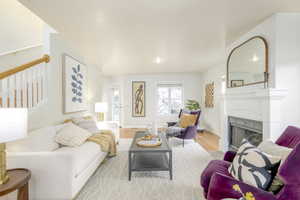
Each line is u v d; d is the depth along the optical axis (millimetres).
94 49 3557
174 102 6781
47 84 2527
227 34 2832
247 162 1360
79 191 1919
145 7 1987
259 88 2459
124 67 5453
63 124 2783
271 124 2156
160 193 1978
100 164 2783
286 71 2189
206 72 6102
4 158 1329
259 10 2090
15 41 2785
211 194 1229
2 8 2629
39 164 1630
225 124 3441
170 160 2293
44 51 2635
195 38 2984
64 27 2512
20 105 2297
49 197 1637
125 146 4047
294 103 2193
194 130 4113
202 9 2047
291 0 1876
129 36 2865
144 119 6758
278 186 1208
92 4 1917
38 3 1888
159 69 5879
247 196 914
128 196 1919
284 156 1307
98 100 5090
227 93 3285
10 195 1626
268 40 2305
